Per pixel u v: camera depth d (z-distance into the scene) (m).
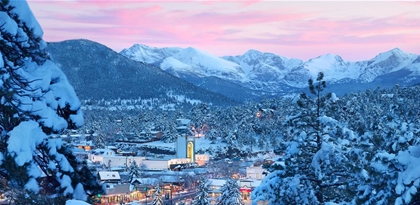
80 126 13.09
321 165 19.20
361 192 14.52
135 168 97.56
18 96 11.07
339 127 19.69
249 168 107.38
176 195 92.75
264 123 157.50
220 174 112.62
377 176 12.88
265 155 135.88
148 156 138.62
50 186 11.73
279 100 188.88
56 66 13.17
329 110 20.52
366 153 15.27
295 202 19.39
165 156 136.50
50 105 12.18
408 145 13.91
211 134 164.38
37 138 10.74
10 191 10.38
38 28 12.91
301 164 20.22
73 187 12.02
